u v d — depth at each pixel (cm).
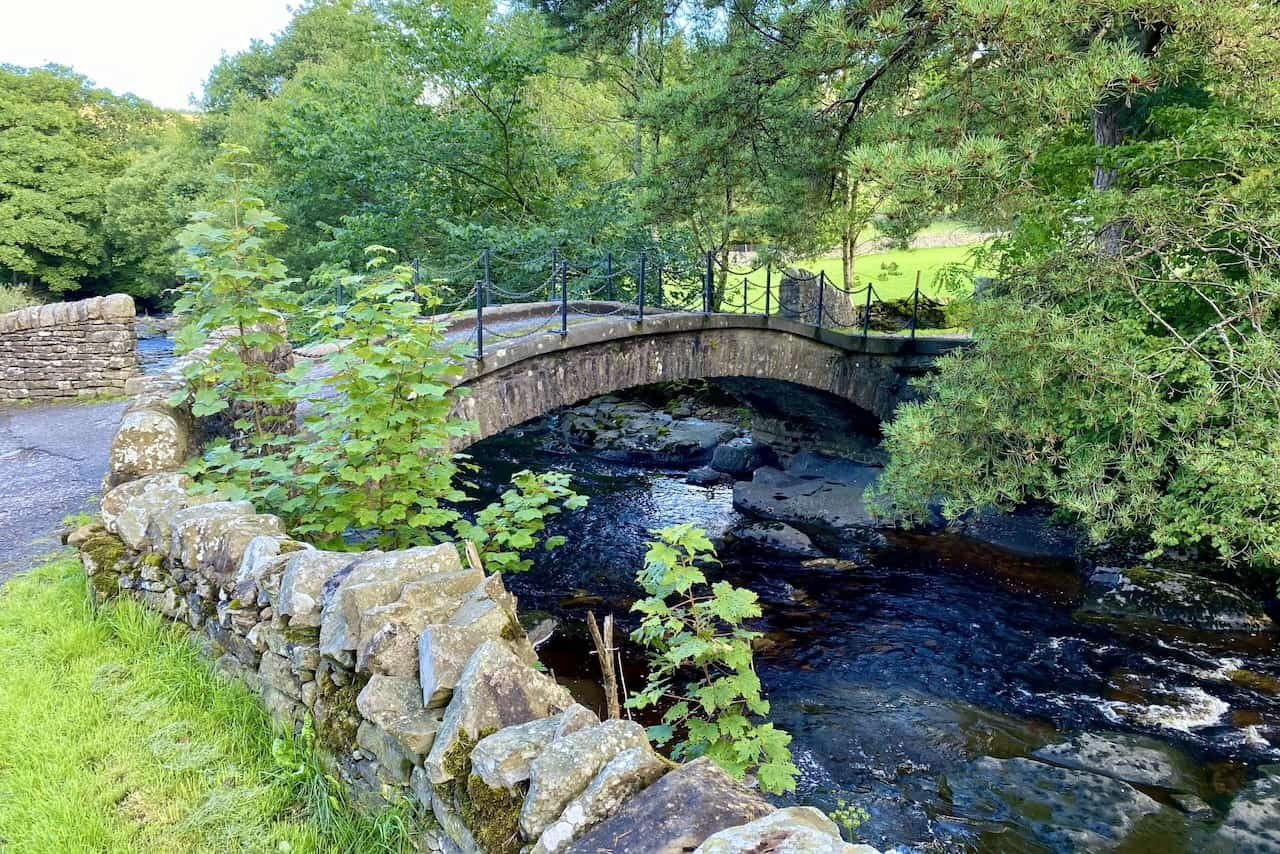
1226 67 566
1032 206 699
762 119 1004
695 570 328
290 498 463
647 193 1140
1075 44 666
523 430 1678
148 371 1295
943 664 692
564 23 1180
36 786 267
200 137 3431
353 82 1952
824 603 834
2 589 449
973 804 486
